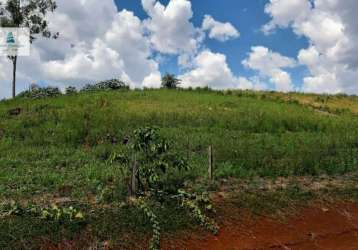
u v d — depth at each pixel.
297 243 9.52
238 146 15.21
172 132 17.12
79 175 11.54
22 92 29.58
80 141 15.86
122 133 16.75
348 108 28.67
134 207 9.63
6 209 9.14
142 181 10.83
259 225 9.93
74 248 8.20
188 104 24.05
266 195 11.16
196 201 10.09
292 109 25.11
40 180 10.98
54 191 10.38
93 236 8.52
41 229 8.43
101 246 8.34
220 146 15.17
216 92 30.78
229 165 12.96
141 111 21.25
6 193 10.00
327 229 10.24
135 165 10.28
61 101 23.98
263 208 10.54
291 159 13.96
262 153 14.42
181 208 9.85
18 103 24.08
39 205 9.45
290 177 12.93
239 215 10.12
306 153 14.86
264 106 25.09
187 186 11.10
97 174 11.53
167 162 10.75
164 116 19.80
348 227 10.47
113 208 9.55
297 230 10.00
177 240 8.91
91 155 13.84
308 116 22.59
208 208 9.97
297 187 11.91
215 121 19.77
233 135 17.53
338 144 16.77
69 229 8.54
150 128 10.69
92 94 26.69
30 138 16.02
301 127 20.41
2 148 14.38
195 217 9.59
